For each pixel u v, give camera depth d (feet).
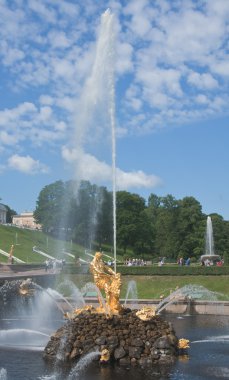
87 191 351.67
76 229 351.87
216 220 339.77
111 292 71.97
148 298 144.05
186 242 322.34
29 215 563.48
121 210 364.99
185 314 124.98
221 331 97.86
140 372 61.00
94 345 66.74
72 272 175.11
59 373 60.85
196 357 69.72
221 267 159.12
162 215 352.28
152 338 67.46
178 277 160.15
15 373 60.95
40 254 309.42
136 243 369.50
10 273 171.94
